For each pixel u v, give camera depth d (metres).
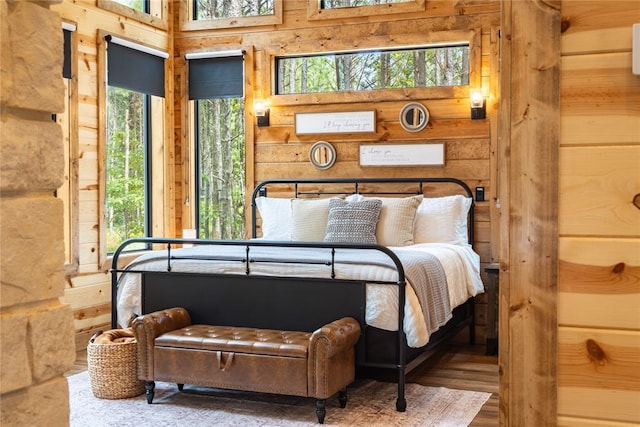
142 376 4.05
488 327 5.50
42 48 1.00
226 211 6.78
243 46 6.59
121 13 5.98
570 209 1.50
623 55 1.46
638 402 1.47
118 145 6.18
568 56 1.49
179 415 3.84
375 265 4.09
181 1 6.74
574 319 1.50
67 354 1.04
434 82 6.10
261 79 6.54
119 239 6.20
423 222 5.62
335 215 5.43
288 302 4.25
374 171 6.21
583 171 1.49
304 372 3.68
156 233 6.62
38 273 0.99
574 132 1.49
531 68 1.51
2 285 0.93
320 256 4.46
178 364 3.96
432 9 6.02
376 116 6.18
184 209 6.78
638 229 1.46
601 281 1.49
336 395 4.25
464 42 5.96
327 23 6.34
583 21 1.48
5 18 0.94
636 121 1.46
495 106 5.84
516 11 1.52
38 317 0.99
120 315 4.61
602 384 1.49
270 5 6.61
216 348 3.87
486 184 5.91
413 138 6.10
